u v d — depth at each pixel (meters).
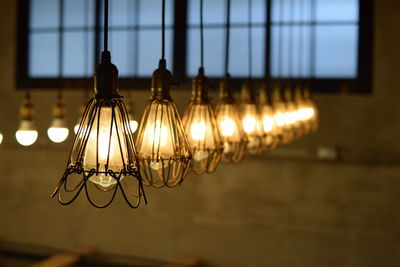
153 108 1.44
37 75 5.79
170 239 5.27
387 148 4.79
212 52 5.33
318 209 4.91
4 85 5.77
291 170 4.98
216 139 1.78
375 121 4.82
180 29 5.40
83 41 5.71
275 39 5.17
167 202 5.28
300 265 4.95
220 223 5.15
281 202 5.00
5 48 5.79
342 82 4.94
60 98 3.49
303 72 5.07
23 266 5.68
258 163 5.06
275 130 2.77
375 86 4.82
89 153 1.18
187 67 5.37
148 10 5.52
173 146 1.40
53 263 5.01
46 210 5.61
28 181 5.66
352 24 4.98
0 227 5.75
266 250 5.04
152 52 5.48
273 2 5.19
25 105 3.36
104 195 5.41
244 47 5.25
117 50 5.60
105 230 5.42
